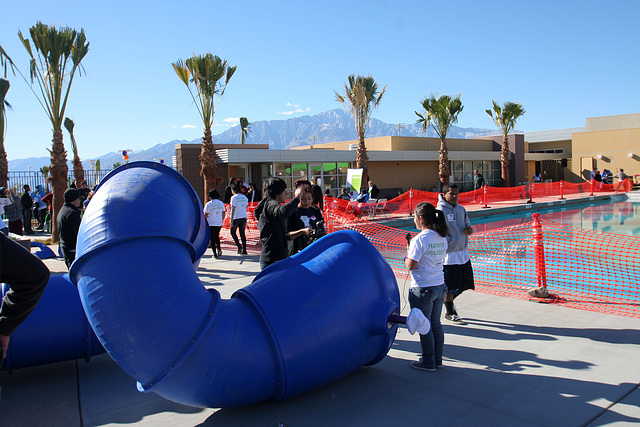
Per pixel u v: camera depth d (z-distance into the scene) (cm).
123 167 343
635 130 3588
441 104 2645
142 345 279
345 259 382
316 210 547
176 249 307
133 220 292
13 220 1416
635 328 524
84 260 289
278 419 340
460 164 3362
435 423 329
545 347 473
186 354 287
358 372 425
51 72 1362
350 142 3294
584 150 3862
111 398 389
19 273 202
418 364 427
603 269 878
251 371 319
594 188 3006
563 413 338
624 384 383
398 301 406
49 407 373
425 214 414
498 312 604
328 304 352
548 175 4347
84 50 1403
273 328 327
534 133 4622
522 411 342
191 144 2375
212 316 304
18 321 209
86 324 432
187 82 1873
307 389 353
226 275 850
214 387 310
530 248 1117
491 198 2505
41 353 420
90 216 300
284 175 2398
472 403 357
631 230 1438
